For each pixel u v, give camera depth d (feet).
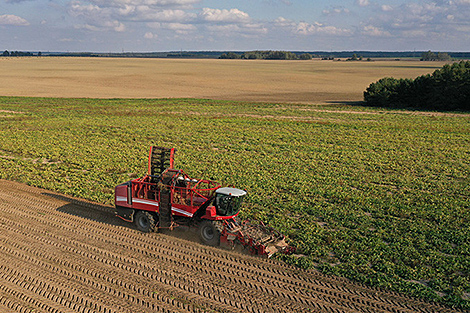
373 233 59.00
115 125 157.38
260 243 50.01
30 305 38.91
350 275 46.14
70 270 45.55
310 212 67.36
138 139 131.44
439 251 54.29
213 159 106.01
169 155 59.77
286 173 92.89
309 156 111.96
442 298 41.98
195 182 56.18
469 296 42.93
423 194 79.77
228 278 44.75
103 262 47.57
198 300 40.34
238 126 160.04
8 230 56.08
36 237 54.08
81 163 98.07
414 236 58.34
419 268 48.60
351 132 149.59
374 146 125.90
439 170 99.04
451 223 63.93
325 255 51.16
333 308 40.01
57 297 40.32
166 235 55.77
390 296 42.50
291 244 54.24
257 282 44.21
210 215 52.08
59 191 75.77
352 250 53.21
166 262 47.91
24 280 43.29
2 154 107.76
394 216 67.41
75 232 56.08
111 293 41.16
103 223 59.62
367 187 83.46
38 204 67.67
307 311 39.32
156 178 58.39
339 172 95.45
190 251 51.03
